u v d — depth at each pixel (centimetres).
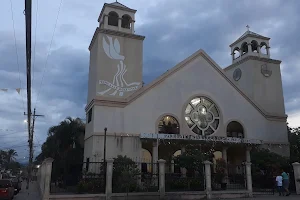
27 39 883
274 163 2792
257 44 3791
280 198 2192
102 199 2014
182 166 2417
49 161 1956
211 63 3281
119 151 2681
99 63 2916
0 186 2358
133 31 3166
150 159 2945
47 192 1900
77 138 3747
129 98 2836
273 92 3641
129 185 2003
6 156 11338
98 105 2744
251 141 3014
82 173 2297
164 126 2927
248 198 2234
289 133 3691
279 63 3778
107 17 3123
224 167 2627
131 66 3020
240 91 3338
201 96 3139
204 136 2822
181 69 3127
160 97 2959
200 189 2333
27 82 1262
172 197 2155
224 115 3186
